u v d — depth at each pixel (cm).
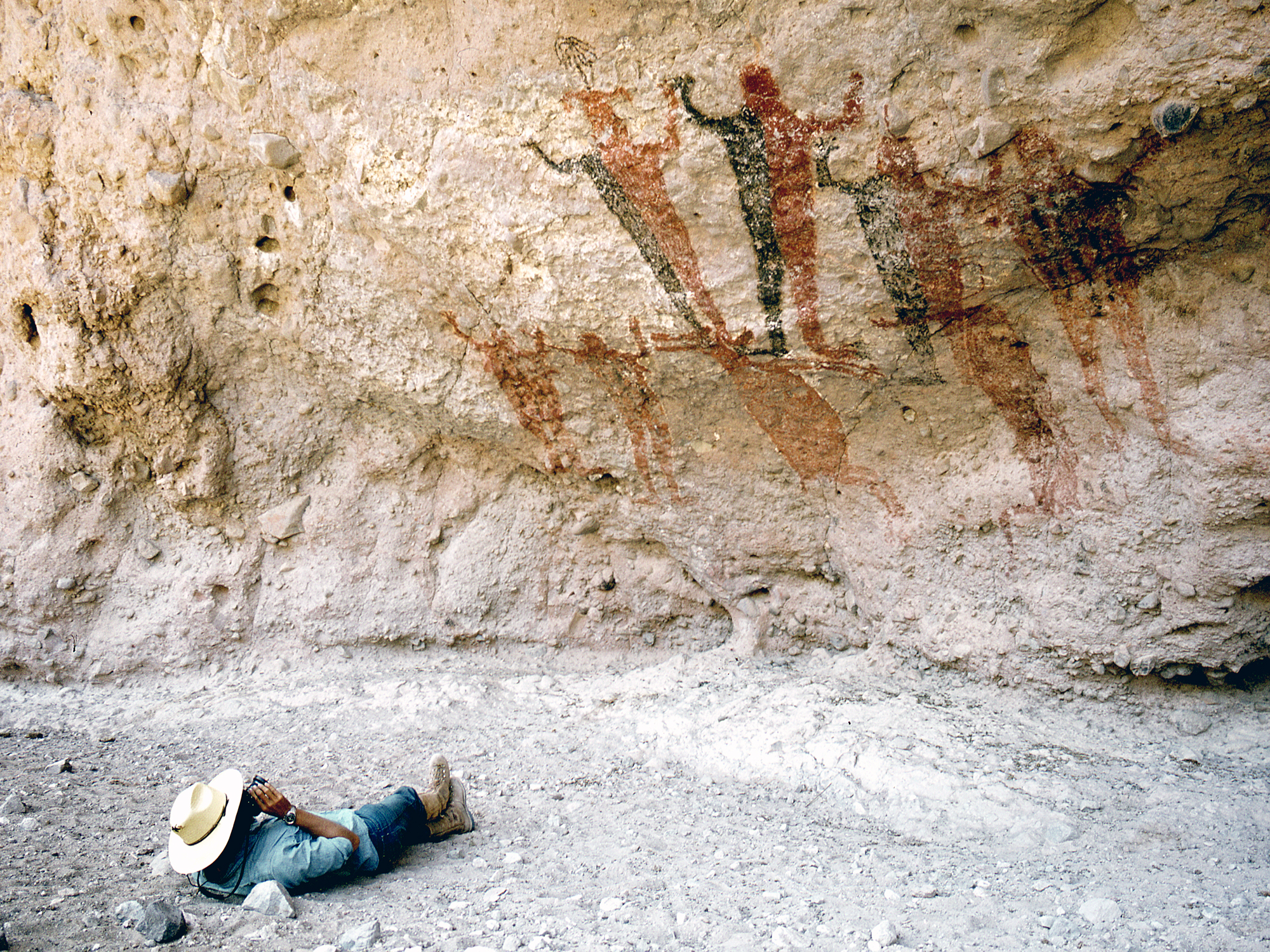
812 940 233
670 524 473
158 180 402
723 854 298
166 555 498
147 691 487
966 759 355
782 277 347
